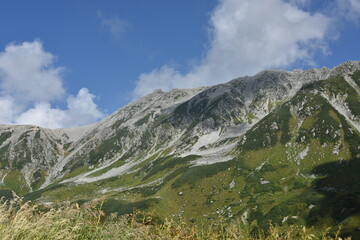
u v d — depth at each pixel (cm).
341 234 7738
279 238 938
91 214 859
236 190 16850
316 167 17212
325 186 14538
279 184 16675
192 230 994
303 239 904
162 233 942
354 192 11669
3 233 685
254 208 13588
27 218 751
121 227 848
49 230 743
